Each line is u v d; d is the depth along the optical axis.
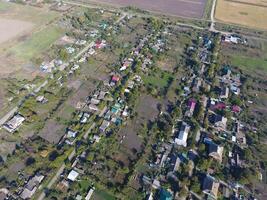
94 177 84.62
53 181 83.50
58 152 90.88
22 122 99.56
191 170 89.19
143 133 99.81
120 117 104.62
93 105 107.94
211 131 103.12
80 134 96.00
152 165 89.75
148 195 81.81
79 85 118.00
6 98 108.50
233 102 115.44
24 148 91.50
